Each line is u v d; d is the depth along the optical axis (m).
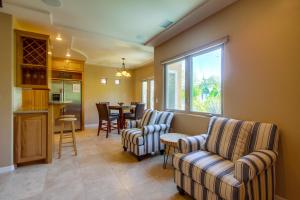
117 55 5.37
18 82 2.88
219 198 1.52
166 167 2.80
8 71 2.60
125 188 2.15
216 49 2.66
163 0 2.31
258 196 1.51
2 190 2.08
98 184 2.24
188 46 3.12
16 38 2.87
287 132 1.79
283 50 1.82
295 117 1.74
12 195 1.98
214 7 2.43
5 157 2.58
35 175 2.48
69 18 2.83
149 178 2.42
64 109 5.36
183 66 3.43
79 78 5.79
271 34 1.92
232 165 1.72
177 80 3.60
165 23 2.98
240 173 1.41
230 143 1.91
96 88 6.89
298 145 1.71
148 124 3.48
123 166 2.83
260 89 2.03
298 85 1.72
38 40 3.13
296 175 1.73
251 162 1.43
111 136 4.95
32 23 2.96
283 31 1.82
